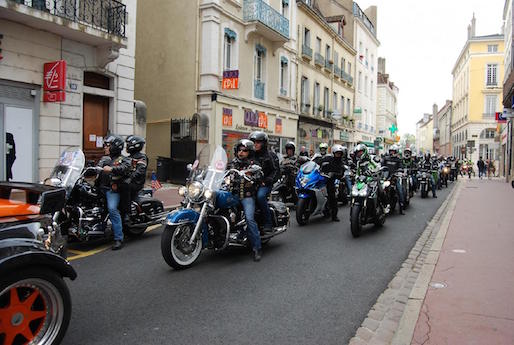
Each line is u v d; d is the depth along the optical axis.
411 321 3.84
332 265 5.93
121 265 5.80
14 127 10.62
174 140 17.92
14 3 9.64
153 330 3.74
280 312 4.20
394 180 10.33
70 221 6.54
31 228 3.32
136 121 14.67
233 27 18.36
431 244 7.31
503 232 8.09
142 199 7.52
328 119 30.12
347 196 12.02
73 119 12.01
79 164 6.13
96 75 13.03
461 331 3.62
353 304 4.46
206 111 17.38
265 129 21.09
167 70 18.42
